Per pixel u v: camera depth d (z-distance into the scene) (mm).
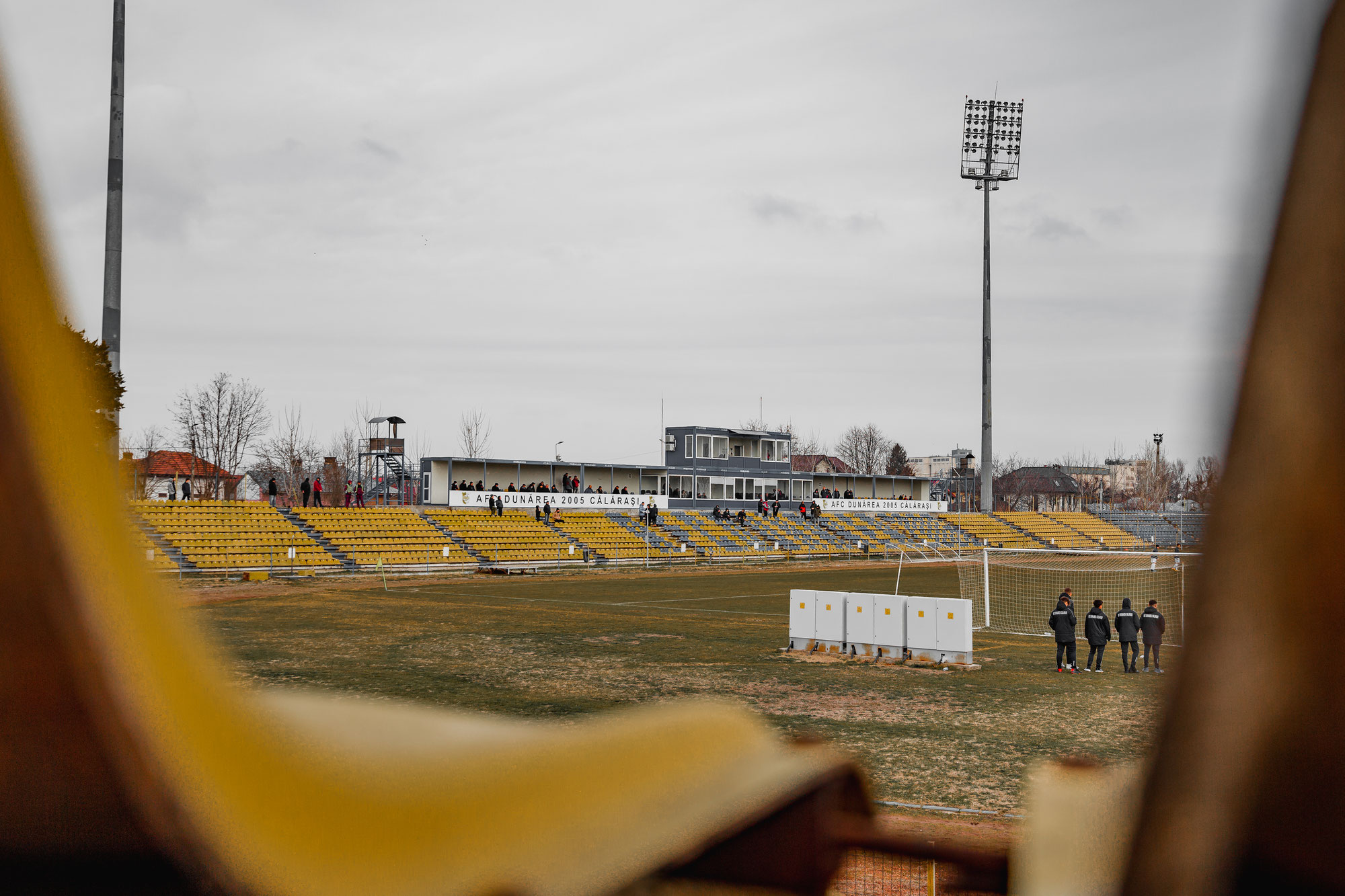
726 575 46438
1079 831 1579
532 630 24000
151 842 1112
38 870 1145
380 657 19188
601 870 1667
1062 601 19062
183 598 1223
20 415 871
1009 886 1842
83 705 986
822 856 2150
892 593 36156
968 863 1967
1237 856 681
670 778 2096
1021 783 10648
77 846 1114
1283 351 576
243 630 23094
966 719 14141
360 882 1366
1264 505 605
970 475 111250
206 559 39312
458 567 46500
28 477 889
